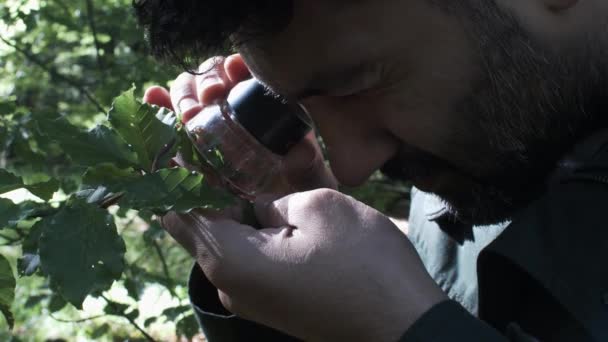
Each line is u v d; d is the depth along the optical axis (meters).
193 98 0.65
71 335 1.67
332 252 0.51
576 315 0.50
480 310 0.55
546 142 0.56
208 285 0.62
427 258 0.72
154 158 0.52
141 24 0.53
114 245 0.49
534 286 0.54
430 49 0.52
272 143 0.60
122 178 0.51
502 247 0.53
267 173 0.61
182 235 0.54
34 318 1.76
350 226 0.52
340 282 0.50
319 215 0.52
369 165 0.57
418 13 0.51
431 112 0.54
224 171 0.59
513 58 0.53
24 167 0.94
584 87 0.55
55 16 1.16
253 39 0.52
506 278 0.55
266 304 0.52
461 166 0.57
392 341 0.49
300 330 0.52
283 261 0.51
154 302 1.10
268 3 0.50
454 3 0.52
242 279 0.52
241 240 0.53
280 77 0.54
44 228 0.48
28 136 0.78
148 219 0.88
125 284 0.94
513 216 0.59
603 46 0.55
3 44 1.11
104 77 1.14
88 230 0.49
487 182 0.57
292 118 0.61
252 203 0.56
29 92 1.40
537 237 0.52
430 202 0.68
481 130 0.54
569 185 0.54
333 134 0.57
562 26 0.54
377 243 0.51
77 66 1.33
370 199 1.10
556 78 0.54
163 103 0.67
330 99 0.56
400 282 0.50
